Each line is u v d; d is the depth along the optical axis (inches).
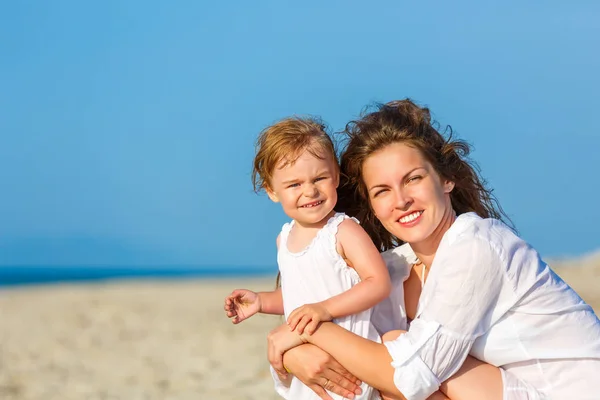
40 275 2474.2
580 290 606.5
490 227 118.4
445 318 114.3
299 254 132.3
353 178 132.4
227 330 486.0
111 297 821.2
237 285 1078.4
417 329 116.2
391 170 123.1
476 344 118.5
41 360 390.6
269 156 132.3
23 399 296.7
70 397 298.5
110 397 294.0
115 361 382.6
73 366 370.0
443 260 117.0
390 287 127.0
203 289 971.3
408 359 113.8
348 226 130.2
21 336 487.8
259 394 280.4
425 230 123.3
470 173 133.8
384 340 124.8
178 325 527.8
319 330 121.5
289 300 133.3
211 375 329.1
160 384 316.2
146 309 659.4
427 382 113.0
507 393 114.2
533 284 115.4
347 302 123.6
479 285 113.8
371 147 125.0
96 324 549.3
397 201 123.0
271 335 126.7
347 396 123.1
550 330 115.6
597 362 114.3
